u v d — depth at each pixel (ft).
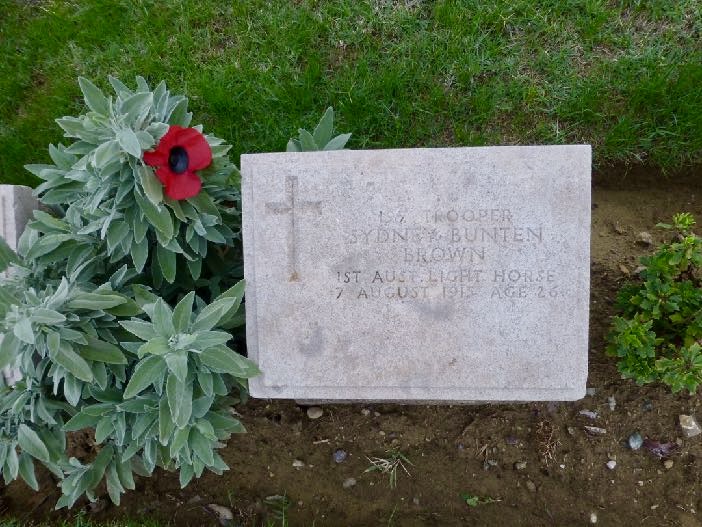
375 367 2.90
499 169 2.80
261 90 3.89
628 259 3.67
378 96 3.85
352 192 2.85
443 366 2.87
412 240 2.84
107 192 2.80
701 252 3.17
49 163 3.98
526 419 3.51
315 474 3.58
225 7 3.94
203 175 2.89
